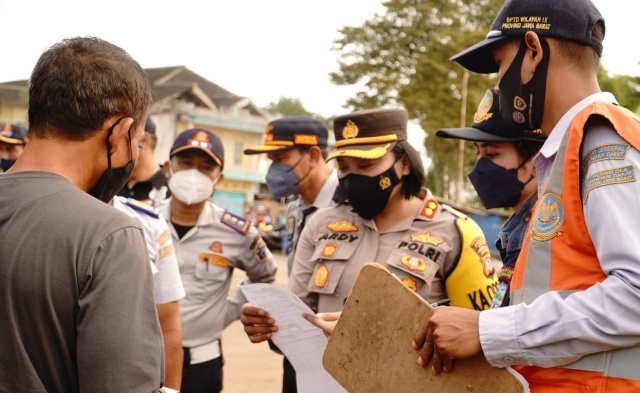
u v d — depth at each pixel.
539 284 1.56
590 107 1.55
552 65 1.69
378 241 2.76
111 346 1.45
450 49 26.48
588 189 1.49
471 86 27.09
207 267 3.70
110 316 1.46
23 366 1.46
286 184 4.18
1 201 1.54
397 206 2.80
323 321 2.31
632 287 1.37
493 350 1.51
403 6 27.19
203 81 45.12
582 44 1.68
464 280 2.63
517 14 1.72
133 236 1.56
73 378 1.50
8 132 4.79
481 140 2.38
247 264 3.86
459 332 1.55
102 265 1.49
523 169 2.40
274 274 4.04
